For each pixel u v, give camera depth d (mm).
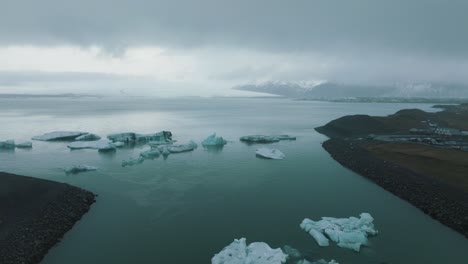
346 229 40938
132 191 56094
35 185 50219
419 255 36250
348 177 65812
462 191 50281
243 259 34188
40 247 36844
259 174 67375
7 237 36688
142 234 41031
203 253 36844
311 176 66375
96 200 51969
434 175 60312
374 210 48594
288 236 40594
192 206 49750
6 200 44531
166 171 69188
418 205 49531
